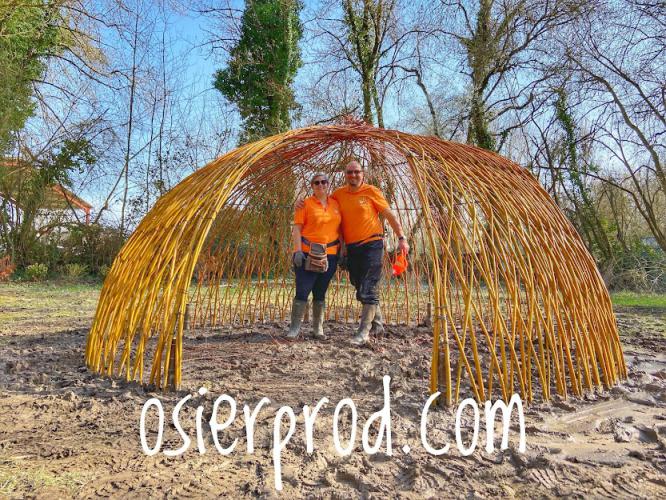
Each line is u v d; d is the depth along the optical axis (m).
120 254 4.52
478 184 4.07
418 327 6.67
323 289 5.80
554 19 13.30
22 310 8.59
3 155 14.48
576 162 13.94
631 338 6.26
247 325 6.86
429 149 4.27
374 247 5.48
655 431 3.03
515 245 3.78
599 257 14.09
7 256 14.45
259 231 7.02
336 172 6.85
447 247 3.57
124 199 16.50
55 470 2.50
